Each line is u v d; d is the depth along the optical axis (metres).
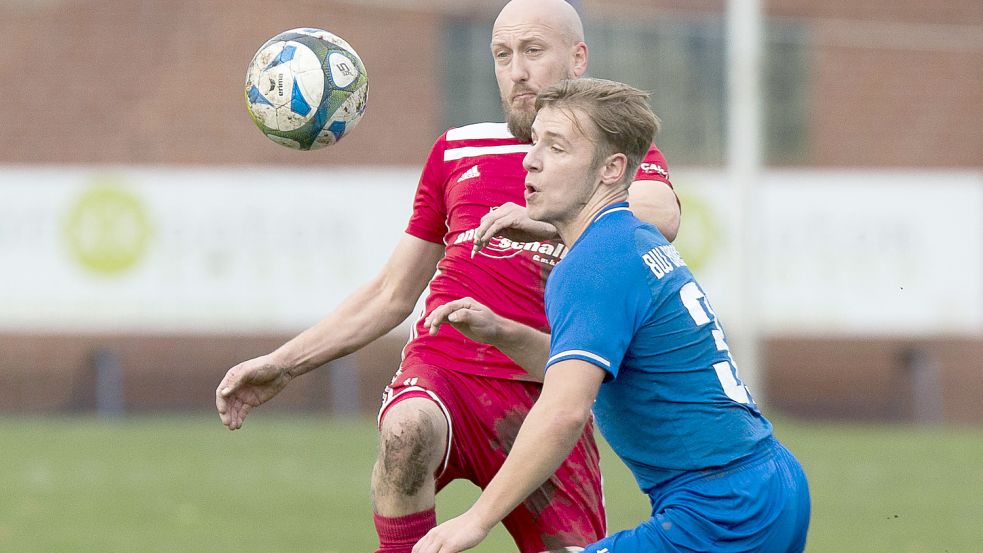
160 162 69.56
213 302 62.28
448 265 17.88
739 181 56.12
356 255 63.06
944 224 65.56
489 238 15.09
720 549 13.37
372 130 71.00
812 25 73.69
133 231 61.94
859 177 65.25
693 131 74.56
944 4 74.12
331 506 35.62
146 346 68.00
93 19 69.31
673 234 16.66
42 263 61.56
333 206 62.94
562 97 14.14
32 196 61.59
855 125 73.88
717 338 13.95
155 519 33.09
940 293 65.44
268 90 16.98
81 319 61.78
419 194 18.38
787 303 65.00
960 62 74.19
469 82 72.06
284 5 70.25
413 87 71.38
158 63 69.62
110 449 49.03
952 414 72.25
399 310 18.20
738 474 13.53
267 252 62.56
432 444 16.64
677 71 74.38
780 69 73.81
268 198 62.56
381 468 16.59
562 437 13.02
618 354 13.25
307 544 29.41
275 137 17.20
